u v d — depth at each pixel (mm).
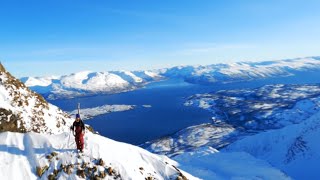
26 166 22969
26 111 29250
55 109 34281
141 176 24719
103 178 22969
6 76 30969
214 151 90438
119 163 24266
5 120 27016
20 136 25953
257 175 60500
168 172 27312
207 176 51906
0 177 21562
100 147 25141
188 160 74812
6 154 23688
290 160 148750
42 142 25078
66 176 22594
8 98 28969
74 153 24016
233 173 61094
